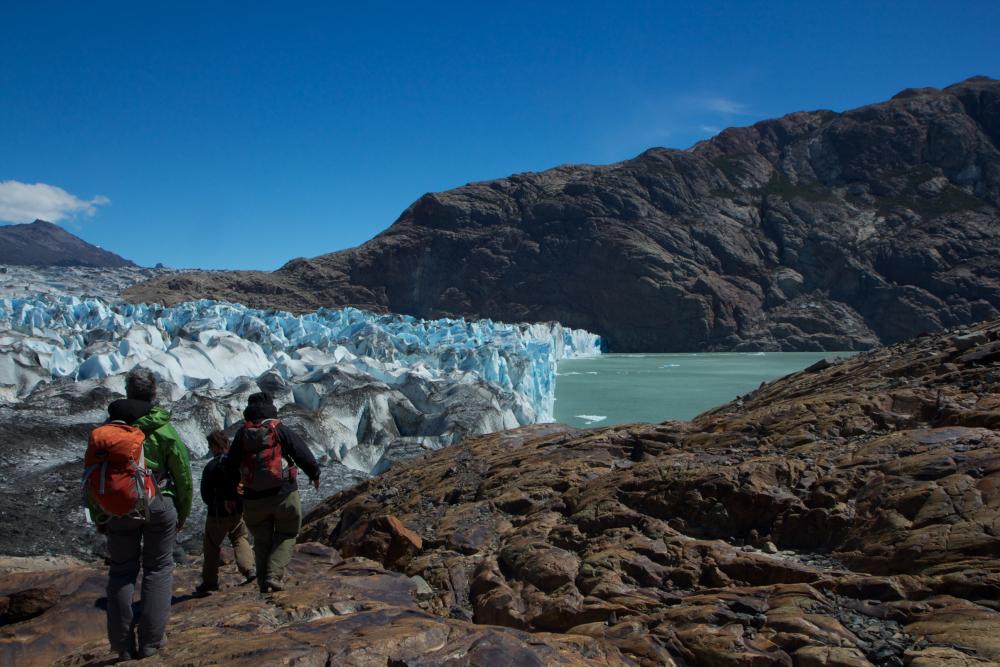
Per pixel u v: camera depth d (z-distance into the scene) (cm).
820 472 598
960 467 529
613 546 591
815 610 444
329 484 1570
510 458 912
